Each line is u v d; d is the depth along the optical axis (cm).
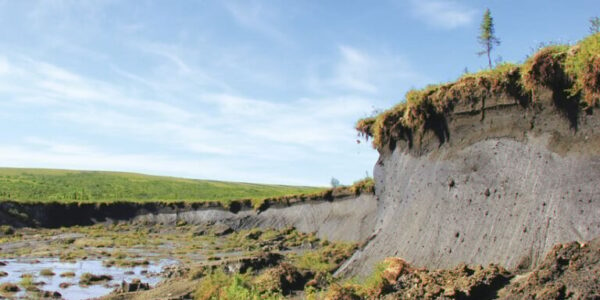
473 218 1503
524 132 1471
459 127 1744
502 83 1540
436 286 1166
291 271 1777
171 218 6169
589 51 1234
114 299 1922
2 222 5722
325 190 4306
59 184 9131
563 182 1282
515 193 1409
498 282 1123
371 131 2334
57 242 4706
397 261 1452
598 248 972
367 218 3503
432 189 1762
